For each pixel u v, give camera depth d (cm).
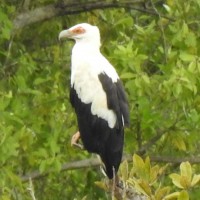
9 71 1662
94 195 1666
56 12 1702
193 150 1630
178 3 1582
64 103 1627
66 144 1606
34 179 1631
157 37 1623
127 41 1634
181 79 1456
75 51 1320
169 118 1565
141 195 1092
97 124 1291
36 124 1546
